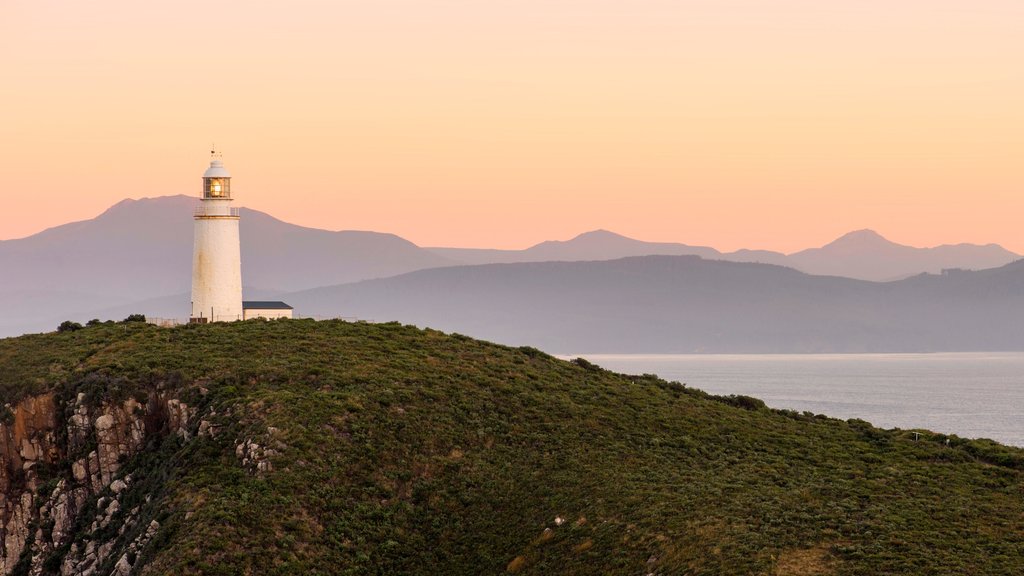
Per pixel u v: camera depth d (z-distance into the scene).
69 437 98.00
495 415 102.69
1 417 98.88
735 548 74.38
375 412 98.38
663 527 79.94
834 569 71.31
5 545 94.31
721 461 96.81
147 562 81.12
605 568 76.88
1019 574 69.44
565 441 99.38
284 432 92.38
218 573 78.56
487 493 91.06
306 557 81.88
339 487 88.94
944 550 73.94
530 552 82.19
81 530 92.88
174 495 86.94
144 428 98.44
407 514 88.44
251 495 85.81
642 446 99.56
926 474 94.94
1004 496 88.62
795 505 83.44
